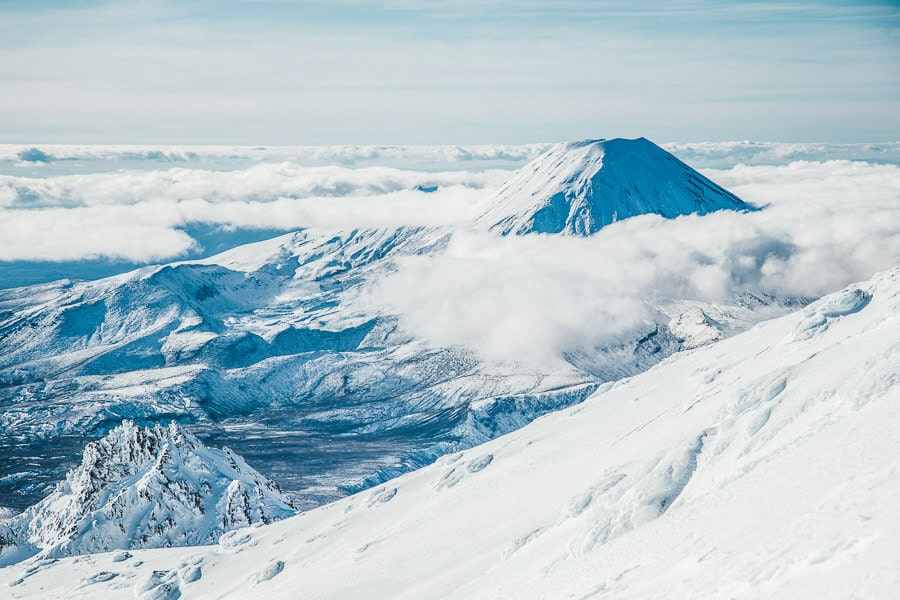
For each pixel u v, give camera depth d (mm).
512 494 72125
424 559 65938
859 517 26016
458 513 73688
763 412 47094
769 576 25766
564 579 39625
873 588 21656
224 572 92125
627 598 31469
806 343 62875
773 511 31906
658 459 50969
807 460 35812
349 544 80312
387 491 92750
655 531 38531
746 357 73438
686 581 29359
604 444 72562
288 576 79062
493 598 45719
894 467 28734
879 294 62281
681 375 84125
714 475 44781
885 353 42906
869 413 37344
